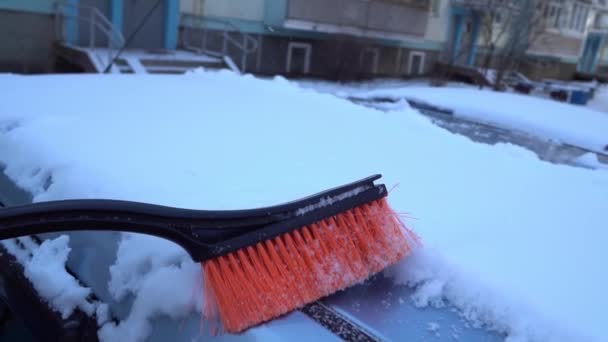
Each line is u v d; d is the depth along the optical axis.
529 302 0.93
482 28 19.20
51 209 0.77
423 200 1.38
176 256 0.99
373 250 1.07
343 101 2.62
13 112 1.75
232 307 0.88
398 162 1.70
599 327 0.87
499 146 2.16
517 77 20.16
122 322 0.99
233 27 10.89
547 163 1.95
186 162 1.44
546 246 1.17
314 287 0.96
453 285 1.01
